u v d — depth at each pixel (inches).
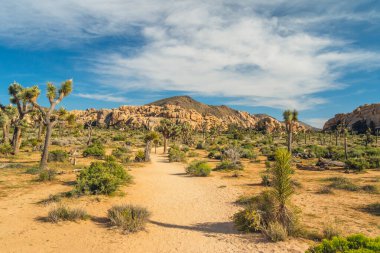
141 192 652.7
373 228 373.7
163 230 386.3
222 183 805.2
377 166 1131.3
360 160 1194.6
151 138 1578.5
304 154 1749.5
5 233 350.3
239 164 1221.1
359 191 635.5
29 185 664.4
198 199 598.5
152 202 560.7
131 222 385.1
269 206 384.8
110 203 517.7
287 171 358.3
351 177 869.8
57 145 2161.7
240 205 528.7
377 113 5900.6
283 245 312.5
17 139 1374.3
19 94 1207.6
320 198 572.1
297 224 352.5
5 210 449.4
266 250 302.0
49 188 630.5
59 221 398.9
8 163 1072.2
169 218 451.2
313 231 356.2
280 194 357.7
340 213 454.9
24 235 345.7
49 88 964.6
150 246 326.3
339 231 338.6
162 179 890.7
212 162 1545.3
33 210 453.4
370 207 488.7
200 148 2824.8
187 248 320.8
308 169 1144.8
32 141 1945.1
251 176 928.9
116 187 623.8
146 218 422.3
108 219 418.3
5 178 749.9
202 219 446.9
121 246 323.0
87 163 1197.1
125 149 2121.1
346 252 193.8
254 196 543.2
